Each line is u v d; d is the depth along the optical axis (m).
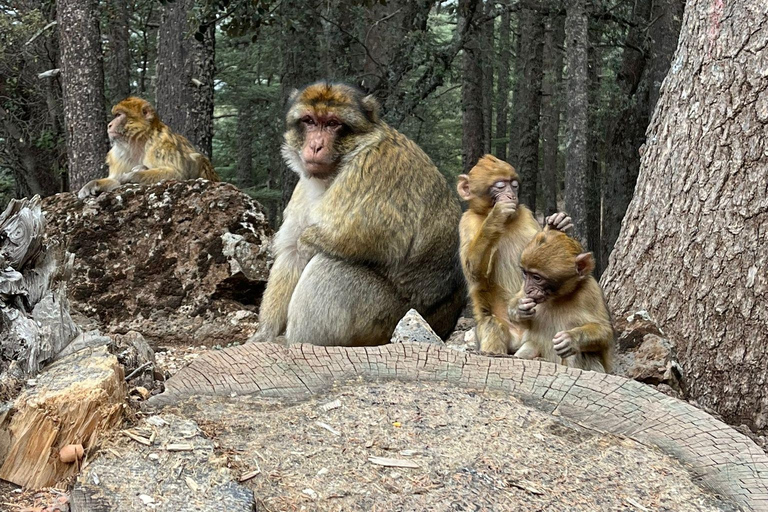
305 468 1.57
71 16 4.62
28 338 1.64
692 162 2.54
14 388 1.58
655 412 1.73
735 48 2.46
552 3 6.48
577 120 5.71
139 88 9.02
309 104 2.45
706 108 2.52
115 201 3.18
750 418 2.44
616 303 2.66
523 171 9.05
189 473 1.49
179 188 3.20
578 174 5.72
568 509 1.53
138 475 1.48
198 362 1.81
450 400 1.75
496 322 2.22
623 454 1.64
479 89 8.31
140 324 3.07
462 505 1.53
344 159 2.46
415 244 2.50
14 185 7.32
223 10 4.40
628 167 7.68
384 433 1.65
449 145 11.28
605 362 2.11
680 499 1.56
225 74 8.66
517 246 2.28
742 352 2.45
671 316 2.55
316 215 2.47
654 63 6.82
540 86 9.02
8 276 1.67
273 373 1.79
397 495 1.54
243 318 3.10
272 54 7.77
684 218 2.54
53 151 7.16
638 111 7.61
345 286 2.45
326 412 1.70
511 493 1.56
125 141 3.81
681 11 6.70
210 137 4.97
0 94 6.96
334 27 6.74
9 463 1.53
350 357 1.83
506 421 1.70
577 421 1.72
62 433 1.54
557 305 2.13
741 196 2.45
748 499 1.57
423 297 2.56
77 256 3.11
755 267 2.43
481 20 6.38
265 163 9.77
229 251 3.13
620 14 7.32
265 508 1.50
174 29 4.85
